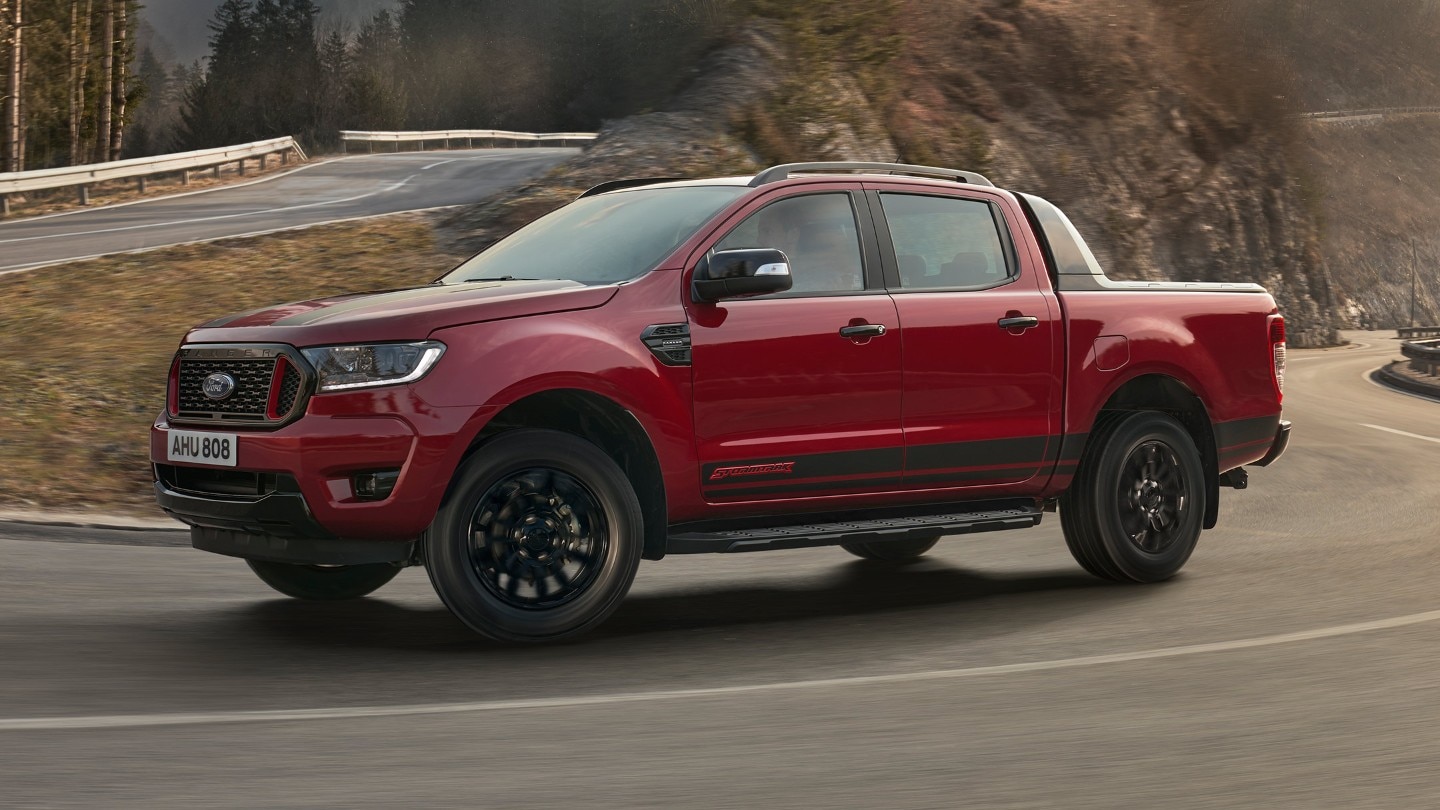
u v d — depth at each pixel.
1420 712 4.84
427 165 42.81
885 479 6.54
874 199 6.75
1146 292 7.56
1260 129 52.78
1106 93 42.47
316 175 39.34
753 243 6.35
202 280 18.52
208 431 5.65
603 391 5.79
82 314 16.34
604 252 6.40
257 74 129.00
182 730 4.39
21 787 3.75
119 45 63.41
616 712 4.75
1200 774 4.10
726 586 7.52
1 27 48.12
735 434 6.13
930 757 4.25
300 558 5.53
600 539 5.79
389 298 5.96
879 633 6.23
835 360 6.35
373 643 5.86
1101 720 4.71
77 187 31.83
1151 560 7.45
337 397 5.41
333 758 4.12
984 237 7.07
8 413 11.41
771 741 4.41
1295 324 55.47
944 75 37.28
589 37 111.38
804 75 28.84
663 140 25.81
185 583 7.17
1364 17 163.38
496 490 5.62
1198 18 50.81
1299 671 5.47
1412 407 25.77
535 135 67.25
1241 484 8.09
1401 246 117.69
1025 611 6.78
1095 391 7.18
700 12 30.67
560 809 3.69
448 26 128.62
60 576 7.12
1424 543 8.98
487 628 5.62
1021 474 7.00
